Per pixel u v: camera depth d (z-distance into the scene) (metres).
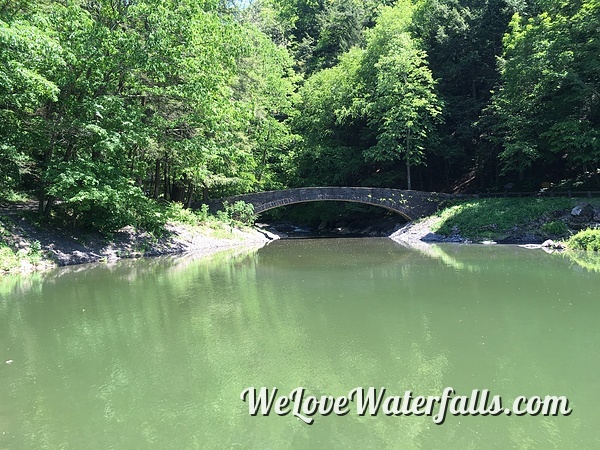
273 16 52.19
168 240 21.78
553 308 8.86
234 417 4.79
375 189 29.83
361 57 38.34
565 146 24.98
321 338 7.32
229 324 8.28
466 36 33.44
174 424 4.65
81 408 5.03
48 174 16.08
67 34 16.36
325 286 11.88
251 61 29.12
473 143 34.38
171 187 29.31
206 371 6.04
